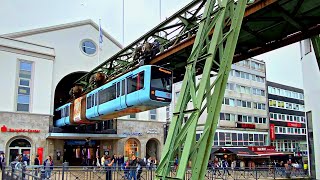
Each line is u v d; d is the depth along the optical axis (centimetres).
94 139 3306
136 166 1892
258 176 2636
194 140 756
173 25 1558
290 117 6688
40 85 3019
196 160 754
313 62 1939
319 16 1140
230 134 4991
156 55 1736
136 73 1738
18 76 2900
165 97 1683
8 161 2723
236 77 5384
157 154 3634
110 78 2280
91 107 2308
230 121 5069
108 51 3584
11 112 2795
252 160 4566
